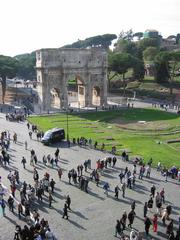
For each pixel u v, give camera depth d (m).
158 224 41.91
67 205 44.28
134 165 57.19
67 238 38.31
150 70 181.25
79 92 128.50
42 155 68.12
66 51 118.00
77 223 41.66
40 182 50.25
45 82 116.69
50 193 45.66
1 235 38.88
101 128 91.50
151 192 47.97
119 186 53.03
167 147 74.12
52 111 115.44
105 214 44.03
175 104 131.38
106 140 79.62
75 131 88.00
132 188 52.44
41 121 98.88
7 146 71.31
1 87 143.88
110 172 59.22
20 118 100.06
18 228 36.41
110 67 147.75
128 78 170.12
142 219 43.00
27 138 80.75
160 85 159.00
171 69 173.75
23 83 192.38
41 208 45.28
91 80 123.81
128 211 44.94
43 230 35.97
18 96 141.38
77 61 120.00
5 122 97.38
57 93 122.69
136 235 37.12
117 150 71.62
